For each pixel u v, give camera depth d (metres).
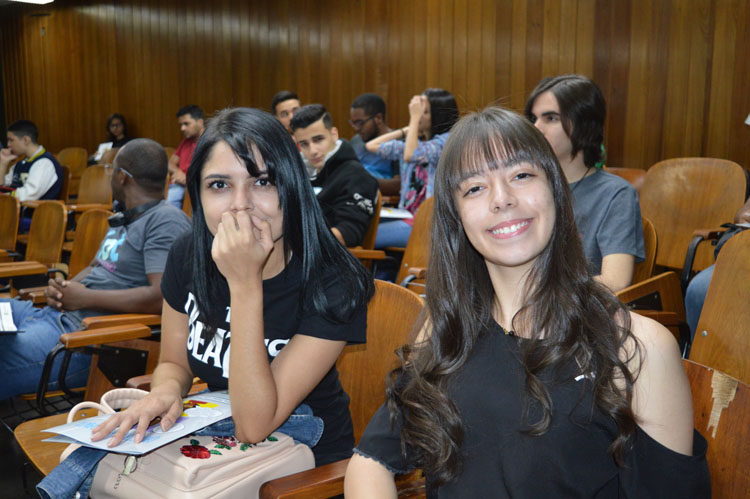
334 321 1.24
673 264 3.16
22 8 10.03
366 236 3.38
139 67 8.46
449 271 1.03
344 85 6.11
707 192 3.07
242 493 1.10
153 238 2.29
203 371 1.33
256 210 1.20
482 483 0.93
